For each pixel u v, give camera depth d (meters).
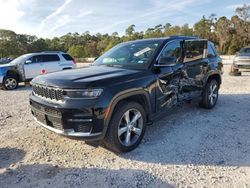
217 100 7.31
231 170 3.49
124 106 3.91
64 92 3.63
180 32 70.44
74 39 95.12
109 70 4.34
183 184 3.17
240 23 67.62
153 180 3.28
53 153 4.10
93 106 3.57
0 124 5.62
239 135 4.72
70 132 3.68
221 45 67.00
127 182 3.24
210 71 6.15
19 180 3.33
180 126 5.23
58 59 13.73
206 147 4.22
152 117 4.53
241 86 10.00
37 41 82.00
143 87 4.18
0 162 3.82
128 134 4.05
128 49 5.16
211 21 76.62
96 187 3.15
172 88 4.92
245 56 13.65
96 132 3.64
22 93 10.37
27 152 4.14
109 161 3.82
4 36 77.88
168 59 4.49
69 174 3.46
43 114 3.93
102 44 69.75
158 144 4.38
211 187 3.09
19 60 12.49
